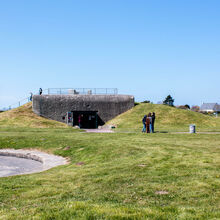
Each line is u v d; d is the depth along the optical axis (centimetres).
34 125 4097
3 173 1224
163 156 1190
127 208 528
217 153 1238
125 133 2552
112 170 966
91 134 2484
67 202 584
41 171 1148
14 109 4994
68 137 2206
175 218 482
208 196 640
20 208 580
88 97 4962
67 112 4781
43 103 4844
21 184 817
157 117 4525
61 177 900
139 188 717
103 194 674
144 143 1672
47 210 538
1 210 569
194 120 4397
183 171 891
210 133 2506
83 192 704
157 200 620
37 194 699
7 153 1844
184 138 2012
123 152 1415
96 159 1370
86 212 506
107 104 4962
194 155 1183
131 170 945
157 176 841
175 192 675
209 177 799
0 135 2466
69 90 4997
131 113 4812
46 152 1811
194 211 524
